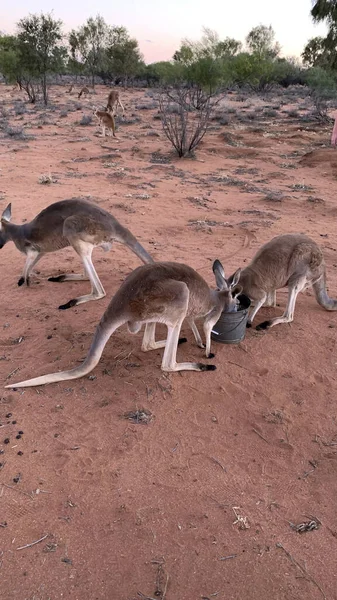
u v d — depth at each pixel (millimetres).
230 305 3016
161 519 1935
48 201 6363
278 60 32562
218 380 2820
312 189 7988
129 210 6199
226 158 10656
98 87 32781
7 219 3898
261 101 23750
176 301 2539
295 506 2025
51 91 27641
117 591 1665
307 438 2414
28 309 3566
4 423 2416
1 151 10047
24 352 3033
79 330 3283
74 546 1812
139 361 2971
